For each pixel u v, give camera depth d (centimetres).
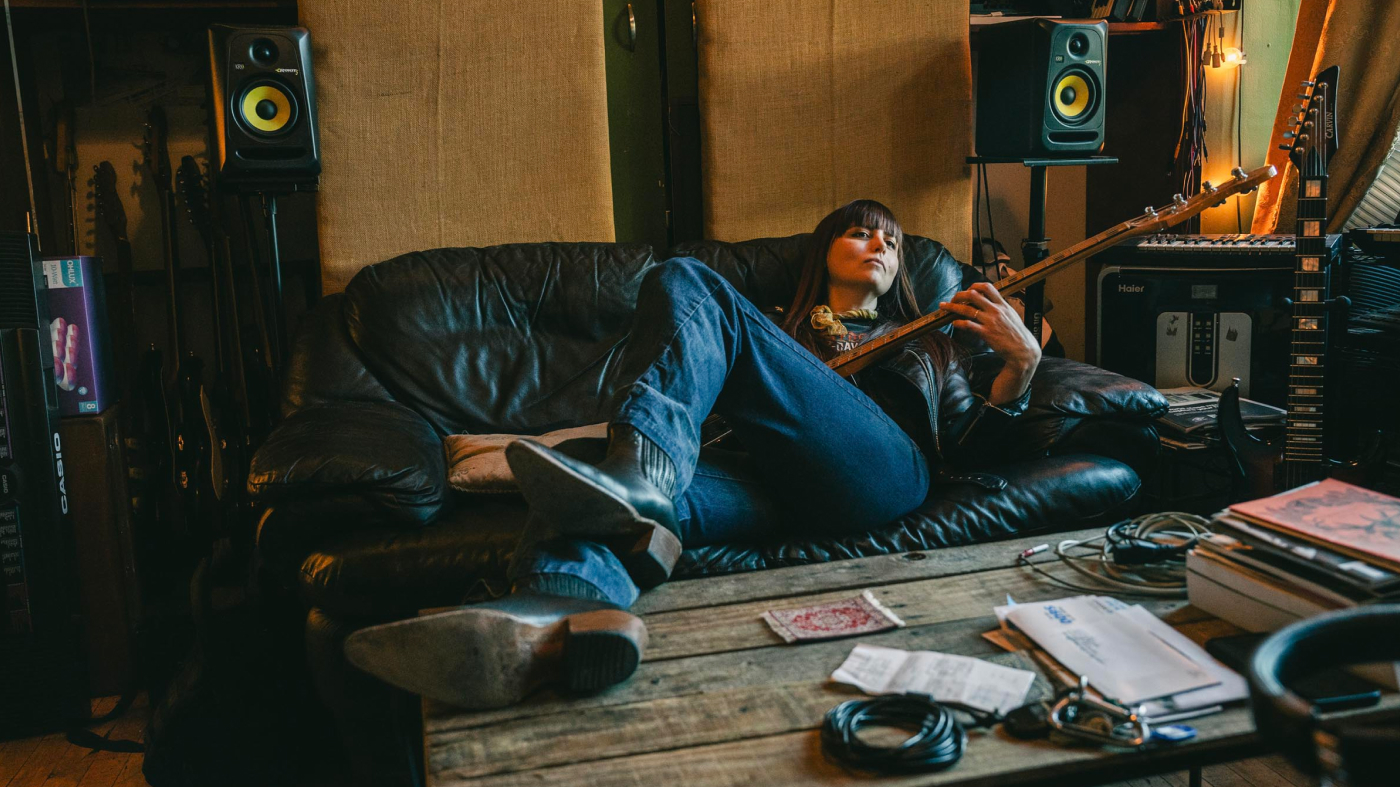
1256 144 345
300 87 237
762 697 108
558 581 124
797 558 171
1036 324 287
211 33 231
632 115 316
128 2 267
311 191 248
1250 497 220
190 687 179
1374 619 72
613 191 318
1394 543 106
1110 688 102
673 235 322
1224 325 273
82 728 205
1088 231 360
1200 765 94
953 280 255
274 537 171
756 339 161
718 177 283
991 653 115
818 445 166
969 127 292
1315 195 217
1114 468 196
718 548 172
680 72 316
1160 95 326
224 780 182
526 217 272
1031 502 185
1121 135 342
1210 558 120
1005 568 143
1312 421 214
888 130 288
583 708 108
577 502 127
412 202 264
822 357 213
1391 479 198
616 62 312
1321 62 314
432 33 261
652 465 139
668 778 93
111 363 229
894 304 230
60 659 209
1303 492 125
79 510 219
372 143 260
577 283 239
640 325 155
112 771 194
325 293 260
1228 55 333
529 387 229
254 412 278
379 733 170
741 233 285
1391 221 312
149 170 291
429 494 175
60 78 285
